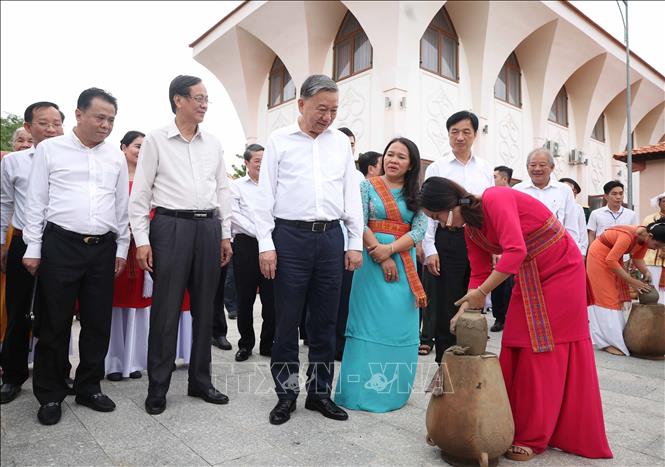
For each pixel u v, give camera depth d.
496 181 5.36
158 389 2.67
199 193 2.82
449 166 3.88
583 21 10.70
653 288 4.43
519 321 2.32
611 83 11.03
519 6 9.91
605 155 11.09
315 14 10.02
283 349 2.62
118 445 2.22
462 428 1.99
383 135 8.97
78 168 2.68
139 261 2.72
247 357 3.94
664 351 4.25
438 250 3.71
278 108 11.99
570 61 11.20
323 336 2.69
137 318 3.42
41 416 2.47
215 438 2.32
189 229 2.78
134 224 2.72
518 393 2.30
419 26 8.88
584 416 2.22
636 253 4.46
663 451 2.30
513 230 2.18
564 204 4.34
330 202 2.63
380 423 2.57
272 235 2.65
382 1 8.63
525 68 11.86
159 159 2.77
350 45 10.16
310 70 10.55
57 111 3.18
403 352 2.80
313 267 2.64
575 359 2.27
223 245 3.07
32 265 2.53
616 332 4.50
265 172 2.62
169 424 2.49
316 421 2.57
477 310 2.20
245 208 4.00
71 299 2.61
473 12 9.84
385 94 8.91
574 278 2.27
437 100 9.65
